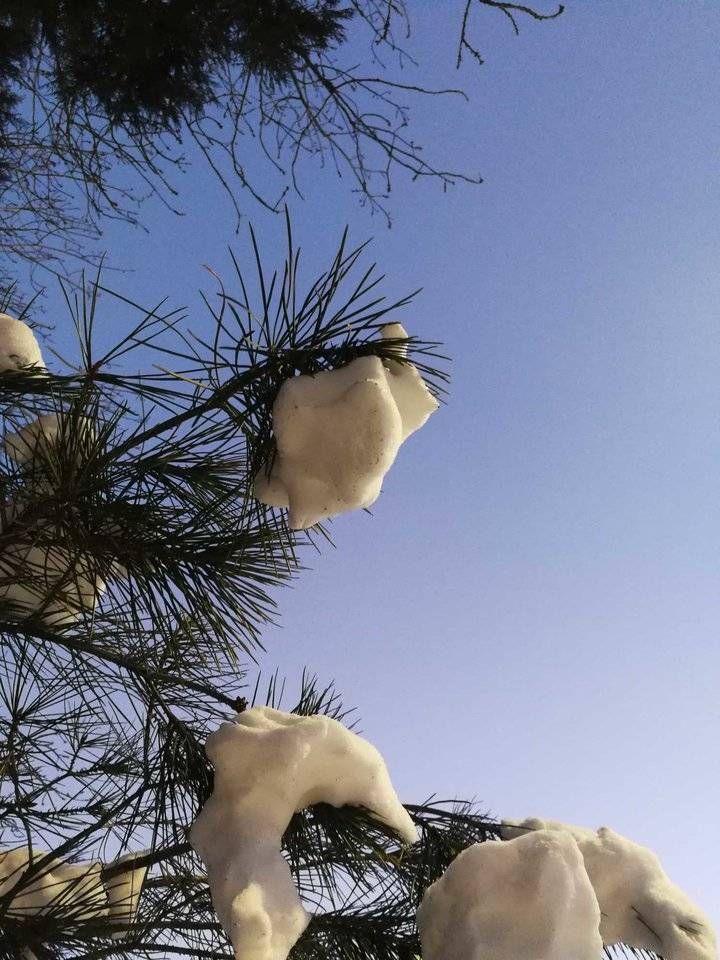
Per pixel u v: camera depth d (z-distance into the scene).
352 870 1.64
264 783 1.39
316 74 3.97
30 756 1.69
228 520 1.58
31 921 1.57
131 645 1.65
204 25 3.69
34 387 1.40
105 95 3.99
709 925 1.58
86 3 3.60
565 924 1.34
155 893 1.83
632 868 1.64
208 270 1.39
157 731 1.66
